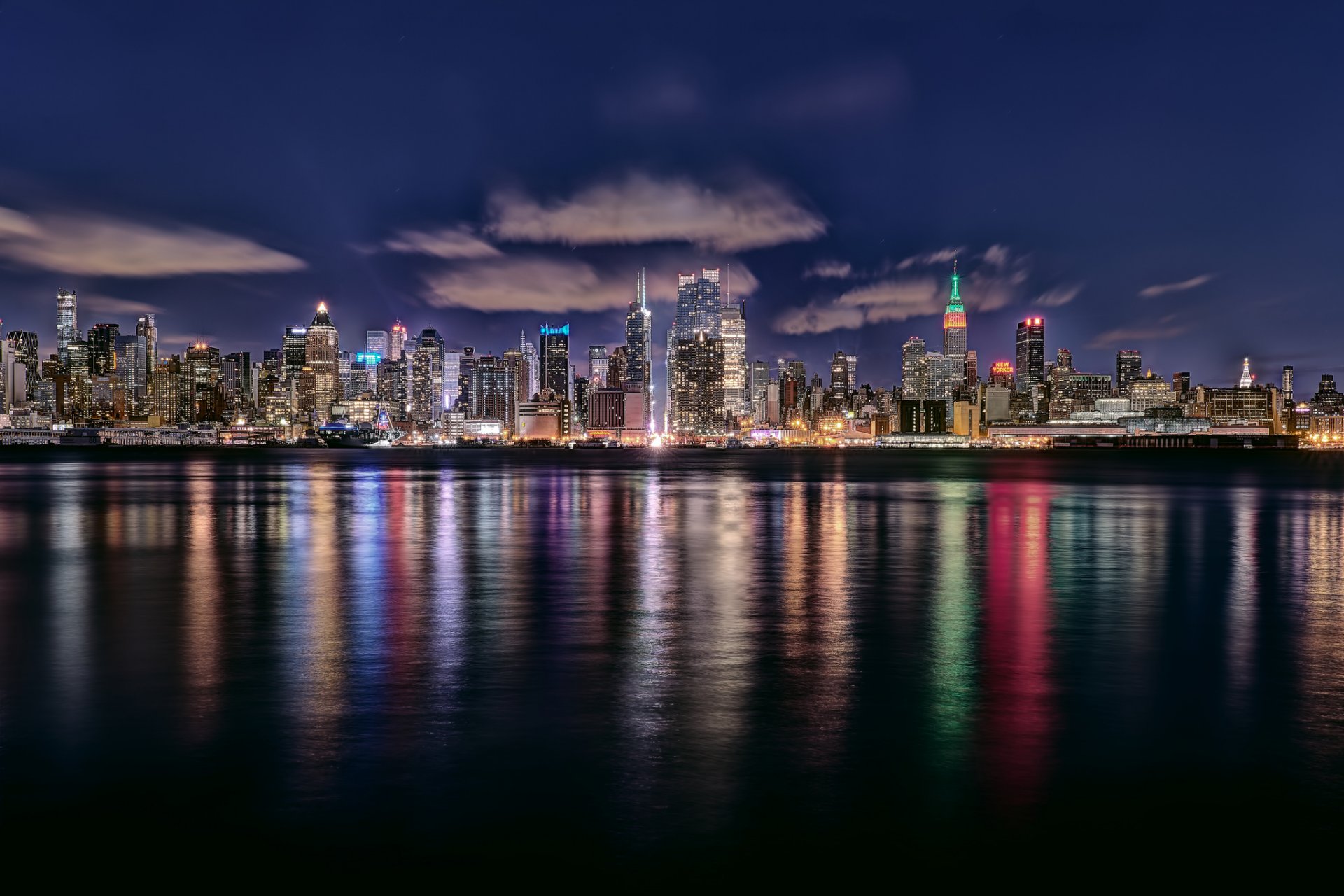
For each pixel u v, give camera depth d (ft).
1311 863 28.73
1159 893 27.09
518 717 43.42
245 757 37.68
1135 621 69.72
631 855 29.27
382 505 214.48
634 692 48.06
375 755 38.01
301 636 63.10
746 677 51.52
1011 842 30.14
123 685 49.62
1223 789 34.40
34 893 26.86
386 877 27.86
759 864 28.73
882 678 51.19
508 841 30.19
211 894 26.89
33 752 38.19
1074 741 39.99
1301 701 46.62
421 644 60.59
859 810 32.53
